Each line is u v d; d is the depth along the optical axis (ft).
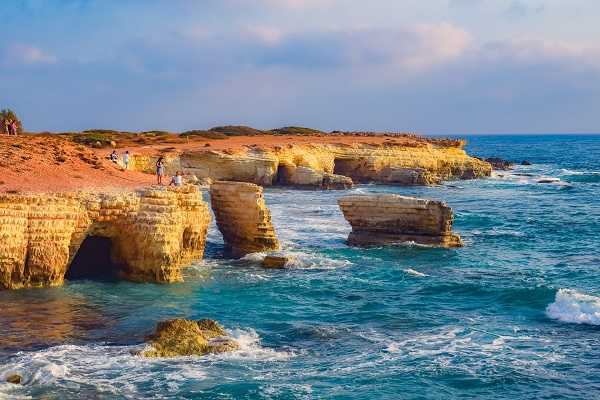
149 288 95.86
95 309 84.48
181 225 103.65
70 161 124.77
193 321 74.74
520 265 119.14
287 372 65.10
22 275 90.63
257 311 86.84
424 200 132.05
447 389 62.03
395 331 79.00
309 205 205.57
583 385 62.95
